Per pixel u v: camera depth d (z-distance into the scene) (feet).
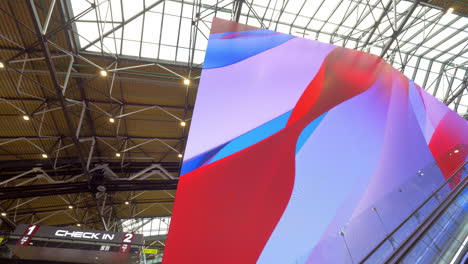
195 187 27.07
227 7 62.59
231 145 31.35
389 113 45.93
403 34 68.44
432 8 63.41
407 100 50.52
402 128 45.65
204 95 33.50
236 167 30.07
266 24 67.92
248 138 32.81
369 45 72.84
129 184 86.94
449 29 71.92
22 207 96.99
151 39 62.03
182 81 66.90
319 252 27.96
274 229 27.78
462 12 65.16
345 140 38.40
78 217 114.52
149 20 59.98
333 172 34.60
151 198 115.44
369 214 31.65
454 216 26.53
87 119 70.69
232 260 24.63
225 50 38.83
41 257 53.62
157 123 77.61
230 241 25.46
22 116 64.75
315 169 33.94
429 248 22.89
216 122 32.22
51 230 54.80
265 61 40.68
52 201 98.68
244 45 40.75
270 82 38.88
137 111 67.21
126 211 120.67
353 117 41.50
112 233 56.54
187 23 62.08
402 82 52.29
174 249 23.29
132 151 86.84
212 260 24.00
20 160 77.97
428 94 55.93
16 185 77.56
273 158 32.55
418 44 76.89
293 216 29.40
